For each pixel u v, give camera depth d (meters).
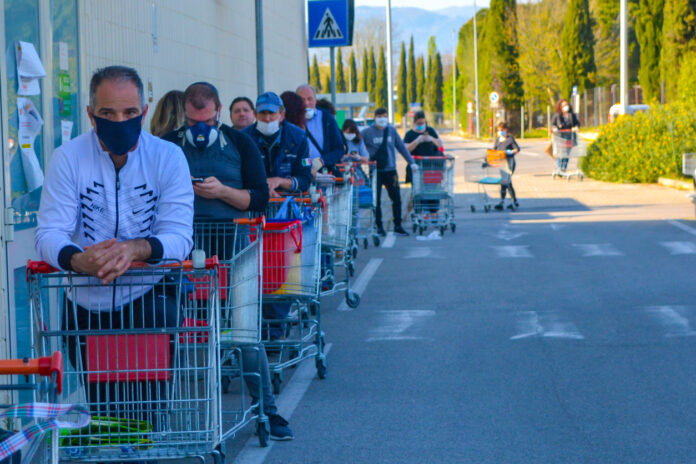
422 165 15.82
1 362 2.80
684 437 5.51
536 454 5.26
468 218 18.45
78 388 4.51
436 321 8.95
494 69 70.69
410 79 136.38
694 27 39.34
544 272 11.64
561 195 22.59
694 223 16.20
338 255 12.15
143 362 4.11
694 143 24.34
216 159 6.11
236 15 13.73
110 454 4.09
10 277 5.43
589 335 8.19
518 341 8.03
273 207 7.61
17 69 5.62
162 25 9.94
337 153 10.85
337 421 5.96
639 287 10.44
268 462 5.24
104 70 3.93
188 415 4.18
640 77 49.16
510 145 19.73
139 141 4.16
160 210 4.18
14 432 2.84
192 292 4.48
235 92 13.72
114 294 4.11
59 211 4.06
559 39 66.94
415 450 5.37
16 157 5.61
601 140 26.69
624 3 29.22
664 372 6.95
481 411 6.09
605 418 5.88
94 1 7.57
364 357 7.63
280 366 6.58
